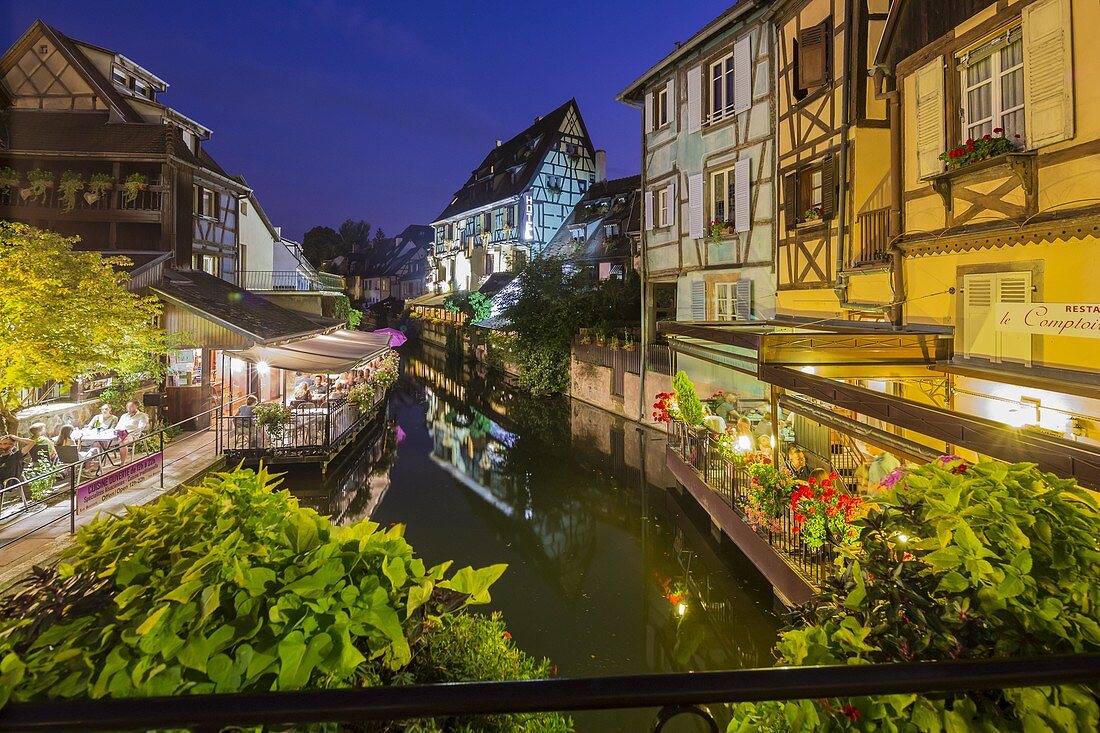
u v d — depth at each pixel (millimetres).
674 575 9305
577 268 33125
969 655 1950
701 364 16516
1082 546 2137
